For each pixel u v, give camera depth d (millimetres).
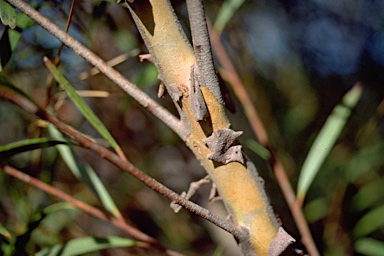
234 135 368
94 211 480
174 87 362
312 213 796
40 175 571
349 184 898
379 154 896
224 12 544
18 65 569
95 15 517
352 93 526
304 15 1046
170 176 883
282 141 929
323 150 501
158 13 361
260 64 963
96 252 724
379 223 714
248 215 377
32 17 367
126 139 809
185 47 364
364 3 1107
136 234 484
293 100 1032
